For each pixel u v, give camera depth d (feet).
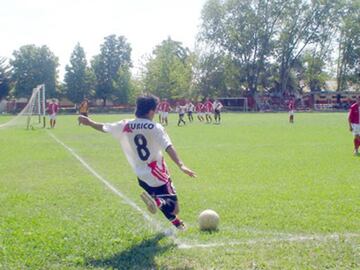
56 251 19.04
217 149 61.72
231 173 41.09
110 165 46.85
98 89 293.84
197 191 32.78
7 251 18.99
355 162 48.11
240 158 51.83
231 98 270.46
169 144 19.79
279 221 24.23
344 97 279.08
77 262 17.95
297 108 267.80
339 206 27.73
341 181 36.78
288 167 44.68
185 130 100.22
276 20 256.11
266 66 265.34
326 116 177.58
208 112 138.51
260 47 258.16
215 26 258.78
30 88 285.43
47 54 287.07
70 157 53.83
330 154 55.42
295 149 61.26
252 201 29.30
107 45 298.15
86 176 39.99
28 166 46.50
